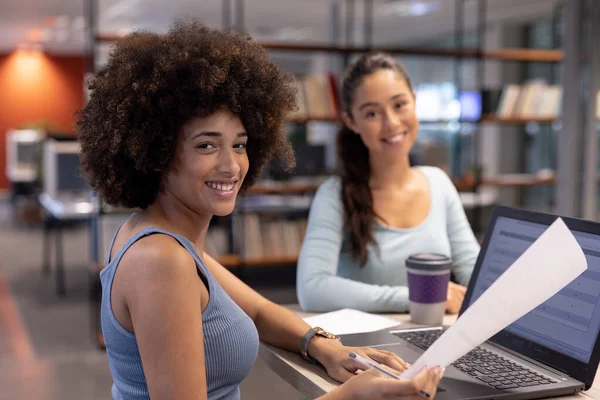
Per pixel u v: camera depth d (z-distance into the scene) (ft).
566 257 3.12
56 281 21.09
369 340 4.92
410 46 39.93
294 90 4.46
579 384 3.93
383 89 6.48
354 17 31.04
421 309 5.44
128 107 3.69
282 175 17.89
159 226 3.78
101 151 3.84
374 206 6.61
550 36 29.32
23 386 12.03
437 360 3.26
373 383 3.30
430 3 27.61
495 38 30.86
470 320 3.21
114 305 3.58
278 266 23.22
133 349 3.60
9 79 45.93
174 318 3.37
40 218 33.24
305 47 16.76
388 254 6.46
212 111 3.70
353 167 6.62
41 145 23.56
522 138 29.76
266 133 4.22
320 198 6.64
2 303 18.38
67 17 31.83
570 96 16.17
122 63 3.80
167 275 3.41
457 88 19.54
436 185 6.88
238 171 3.81
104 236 14.62
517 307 3.21
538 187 28.58
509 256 4.82
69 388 11.93
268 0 27.25
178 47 3.75
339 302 5.94
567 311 4.19
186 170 3.75
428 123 18.72
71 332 15.53
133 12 30.55
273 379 12.02
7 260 24.62
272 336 4.91
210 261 5.06
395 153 6.58
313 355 4.58
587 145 15.98
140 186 3.90
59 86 47.06
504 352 4.53
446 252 6.59
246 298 5.06
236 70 3.88
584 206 16.08
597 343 3.92
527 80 30.32
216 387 3.86
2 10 29.66
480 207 19.21
